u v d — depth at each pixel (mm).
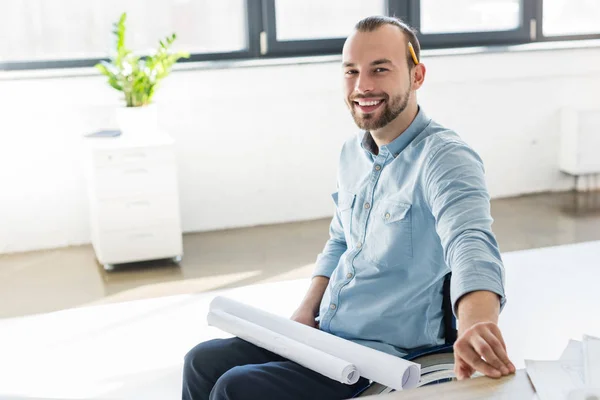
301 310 1981
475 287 1386
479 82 5180
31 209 4633
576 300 3510
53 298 3832
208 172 4871
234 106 4824
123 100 4406
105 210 4148
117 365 3066
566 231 4527
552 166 5430
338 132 5027
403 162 1772
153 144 4148
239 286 3877
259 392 1679
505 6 5293
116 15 4707
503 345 1252
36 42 4625
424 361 1683
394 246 1748
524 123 5316
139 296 3803
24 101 4488
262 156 4938
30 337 3367
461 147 1695
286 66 4812
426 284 1733
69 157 4629
